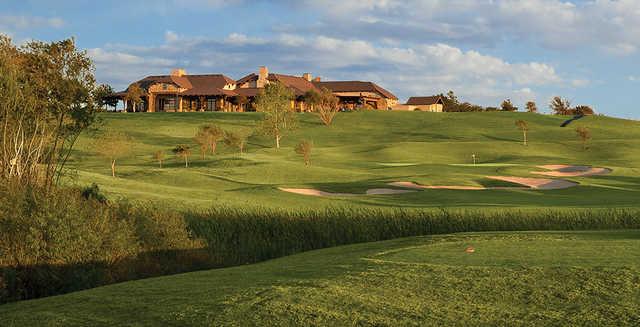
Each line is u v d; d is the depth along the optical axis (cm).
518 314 800
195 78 14025
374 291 930
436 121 11494
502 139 9594
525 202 3331
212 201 2806
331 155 7750
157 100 13738
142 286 1089
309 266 1212
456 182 4544
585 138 8181
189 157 7094
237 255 1906
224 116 11869
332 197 3538
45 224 1445
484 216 2300
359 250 1565
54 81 2236
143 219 1766
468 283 959
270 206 2709
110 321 845
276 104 9250
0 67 2130
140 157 7469
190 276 1209
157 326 803
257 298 902
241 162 6319
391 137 10100
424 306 845
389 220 2247
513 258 1148
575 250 1240
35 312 925
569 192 4134
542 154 7900
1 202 1526
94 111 2405
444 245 1414
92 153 7538
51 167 2244
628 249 1239
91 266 1455
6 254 1402
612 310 796
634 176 5572
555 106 15788
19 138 2228
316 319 796
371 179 5484
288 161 6894
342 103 14475
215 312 842
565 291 890
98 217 1591
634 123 11062
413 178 4666
